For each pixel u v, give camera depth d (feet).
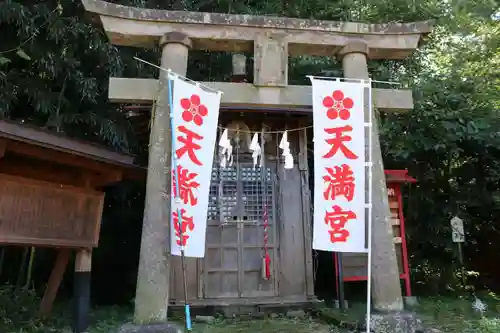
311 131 26.05
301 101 18.57
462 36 32.63
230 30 18.60
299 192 24.47
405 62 33.45
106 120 25.96
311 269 23.49
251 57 31.22
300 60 31.55
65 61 23.75
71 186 18.21
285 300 22.67
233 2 31.07
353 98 17.57
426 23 19.57
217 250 23.02
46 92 24.07
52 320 20.43
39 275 29.37
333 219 16.72
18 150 15.49
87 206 19.06
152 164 16.79
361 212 16.75
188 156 16.51
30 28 21.66
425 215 31.50
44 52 23.18
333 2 31.53
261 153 24.16
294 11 31.86
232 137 24.38
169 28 18.19
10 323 18.15
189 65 32.07
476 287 32.99
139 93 17.40
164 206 16.47
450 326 18.76
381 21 31.19
